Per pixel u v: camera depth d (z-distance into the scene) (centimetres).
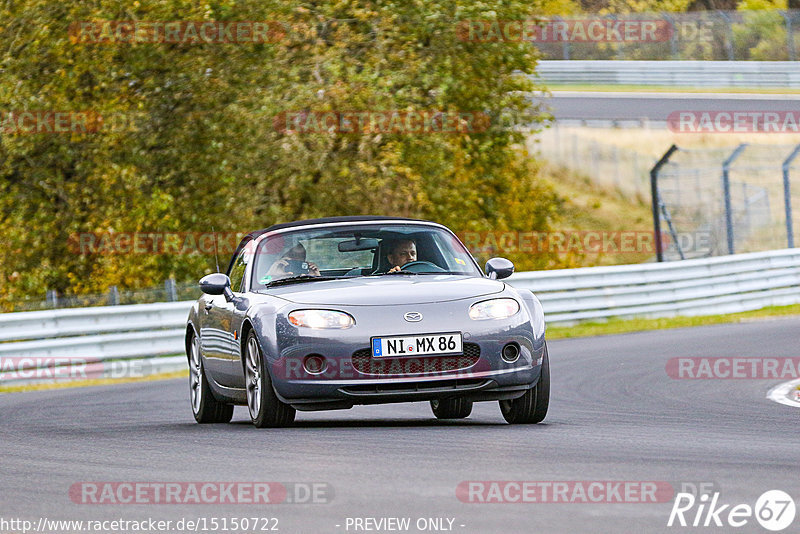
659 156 13938
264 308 2788
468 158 9644
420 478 1916
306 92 8012
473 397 2694
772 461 2062
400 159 8212
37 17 7762
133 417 3491
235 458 2239
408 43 8862
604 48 16362
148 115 7844
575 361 4922
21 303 6856
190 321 3428
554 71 15588
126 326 5750
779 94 14762
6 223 7994
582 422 2833
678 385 3869
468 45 9412
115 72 7862
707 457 2122
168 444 2542
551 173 14162
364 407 3603
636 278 7475
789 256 8394
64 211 8062
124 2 7819
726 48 15925
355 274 3036
